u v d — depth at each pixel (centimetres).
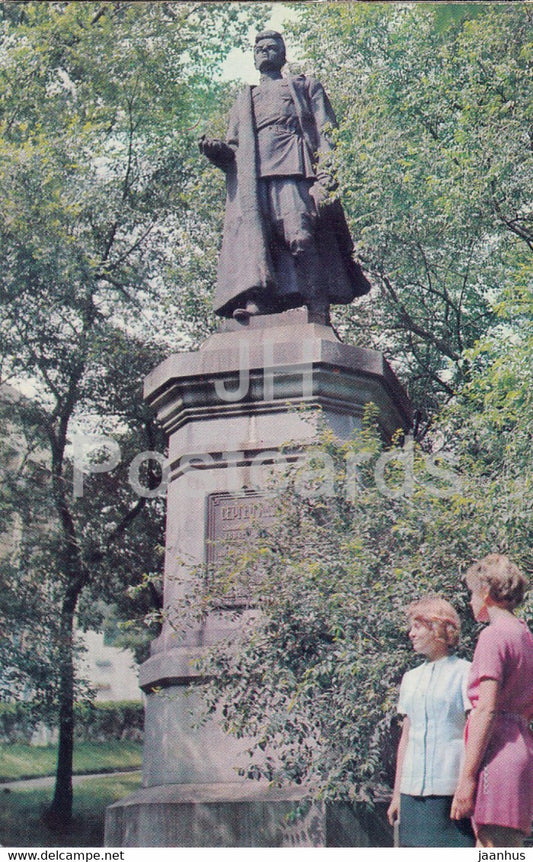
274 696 673
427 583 628
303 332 882
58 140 1675
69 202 1683
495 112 1288
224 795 718
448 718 450
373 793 670
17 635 1584
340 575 650
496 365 1123
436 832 438
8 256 1586
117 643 1825
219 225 1822
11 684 1568
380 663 601
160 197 1878
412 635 469
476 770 407
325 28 1681
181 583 816
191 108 1919
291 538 690
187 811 707
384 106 1420
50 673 1552
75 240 1677
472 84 1326
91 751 1894
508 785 406
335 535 677
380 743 653
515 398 1052
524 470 775
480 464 750
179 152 1898
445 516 653
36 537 1659
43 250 1577
